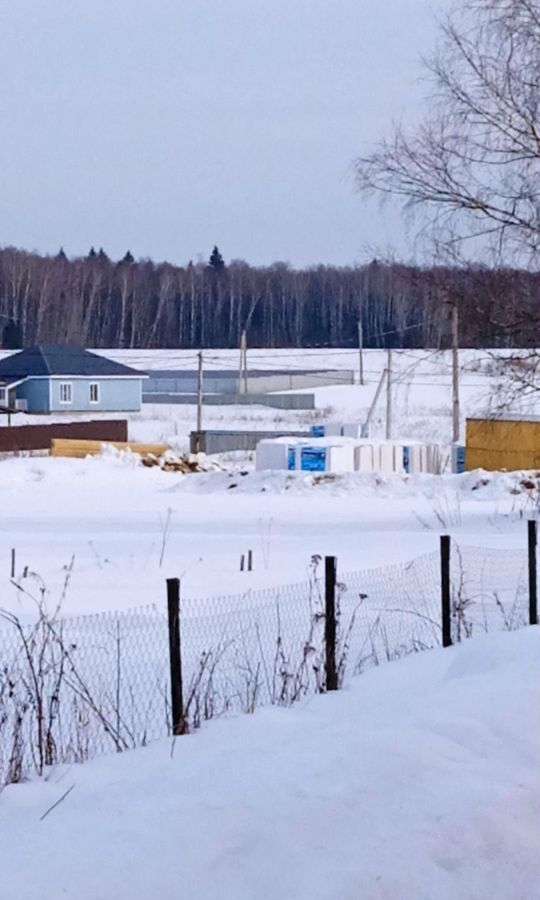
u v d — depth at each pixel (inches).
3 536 2596.0
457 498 3494.1
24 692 955.3
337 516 3110.2
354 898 491.2
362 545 2333.9
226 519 3043.8
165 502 3624.5
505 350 2346.2
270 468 4596.5
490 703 794.2
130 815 579.5
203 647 1156.5
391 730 724.0
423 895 506.0
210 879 498.6
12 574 1737.2
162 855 518.0
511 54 2239.2
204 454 5895.7
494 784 635.5
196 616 1379.2
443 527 2753.4
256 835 543.8
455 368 2379.4
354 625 1338.6
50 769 716.7
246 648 1159.6
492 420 2556.6
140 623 1314.0
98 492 4013.3
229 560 2057.1
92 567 1945.1
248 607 1451.8
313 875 507.2
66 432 6540.4
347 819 571.5
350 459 4559.5
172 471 4869.6
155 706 937.5
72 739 821.2
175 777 664.4
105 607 1488.7
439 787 625.3
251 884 497.0
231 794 604.1
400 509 3302.2
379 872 514.6
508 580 1685.5
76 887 481.1
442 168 2290.8
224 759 702.5
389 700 898.1
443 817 581.0
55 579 1771.7
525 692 824.9
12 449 6289.4
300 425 7701.8
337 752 681.0
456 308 2333.9
